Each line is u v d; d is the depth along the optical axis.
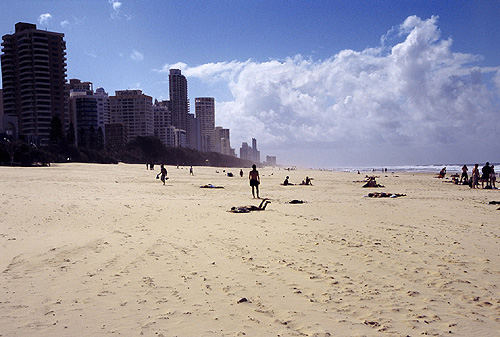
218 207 15.85
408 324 4.07
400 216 13.04
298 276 5.98
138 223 11.42
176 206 15.91
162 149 169.00
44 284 5.54
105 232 9.87
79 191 22.39
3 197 16.86
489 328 3.96
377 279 5.80
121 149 152.88
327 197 21.39
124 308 4.57
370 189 29.33
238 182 41.22
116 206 15.20
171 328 3.96
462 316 4.30
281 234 9.70
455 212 14.02
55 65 134.50
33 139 121.25
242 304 4.72
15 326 3.98
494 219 12.23
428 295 5.05
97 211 13.62
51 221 11.27
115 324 4.06
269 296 5.03
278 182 44.59
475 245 8.21
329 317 4.29
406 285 5.49
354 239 9.00
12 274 6.04
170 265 6.67
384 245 8.28
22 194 18.88
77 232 9.79
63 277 5.90
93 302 4.78
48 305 4.66
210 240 8.93
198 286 5.47
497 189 28.47
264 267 6.52
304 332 3.86
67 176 39.28
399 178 57.62
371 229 10.44
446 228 10.54
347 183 41.31
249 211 14.28
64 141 101.81
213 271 6.28
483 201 18.28
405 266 6.53
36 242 8.45
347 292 5.19
